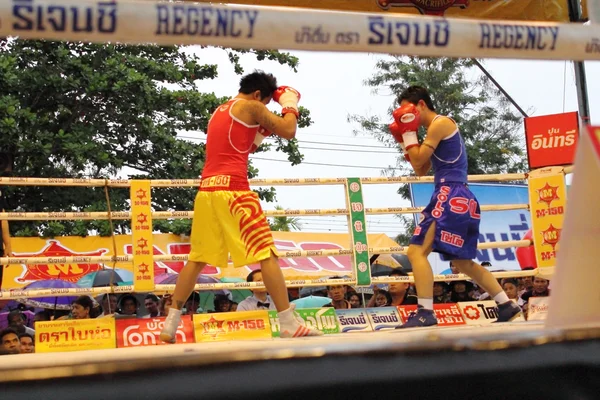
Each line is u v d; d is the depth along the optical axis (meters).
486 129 20.72
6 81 11.53
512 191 14.90
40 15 1.77
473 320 6.42
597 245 1.92
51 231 11.60
